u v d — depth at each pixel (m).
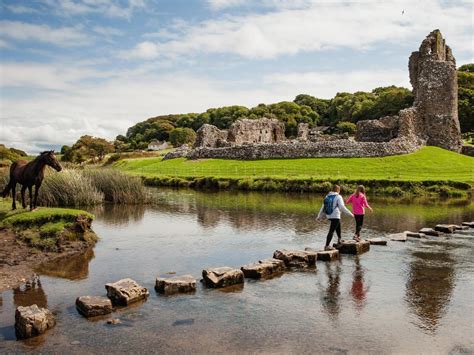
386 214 22.59
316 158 43.38
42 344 7.73
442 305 9.49
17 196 23.25
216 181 38.00
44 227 15.29
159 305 9.62
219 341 7.78
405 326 8.38
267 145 47.09
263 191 34.69
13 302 9.85
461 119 72.62
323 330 8.21
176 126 142.12
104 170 30.75
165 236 17.23
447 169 36.12
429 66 46.19
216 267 12.05
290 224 19.70
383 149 41.38
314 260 12.89
